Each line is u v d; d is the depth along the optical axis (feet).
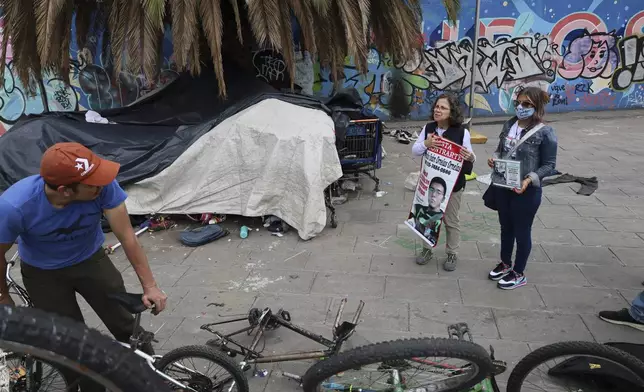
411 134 31.86
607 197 19.22
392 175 23.15
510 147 11.59
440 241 15.71
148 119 21.25
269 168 16.56
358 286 12.98
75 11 23.21
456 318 11.34
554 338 10.44
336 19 20.88
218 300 12.51
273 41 18.16
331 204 17.57
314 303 12.22
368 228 16.92
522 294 12.25
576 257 14.12
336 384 7.43
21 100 33.30
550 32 36.63
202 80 21.71
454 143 12.35
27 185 6.88
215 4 17.88
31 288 7.76
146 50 17.87
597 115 37.14
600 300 11.84
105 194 7.24
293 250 15.39
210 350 8.03
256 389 9.16
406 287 12.84
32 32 19.84
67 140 18.12
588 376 8.57
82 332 3.88
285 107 17.84
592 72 38.09
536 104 10.99
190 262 14.78
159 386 4.01
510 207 11.96
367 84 36.60
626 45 37.55
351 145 19.12
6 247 6.96
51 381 7.86
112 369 3.81
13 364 7.62
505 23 36.04
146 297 7.67
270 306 12.14
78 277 7.79
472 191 20.62
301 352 9.22
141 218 17.63
